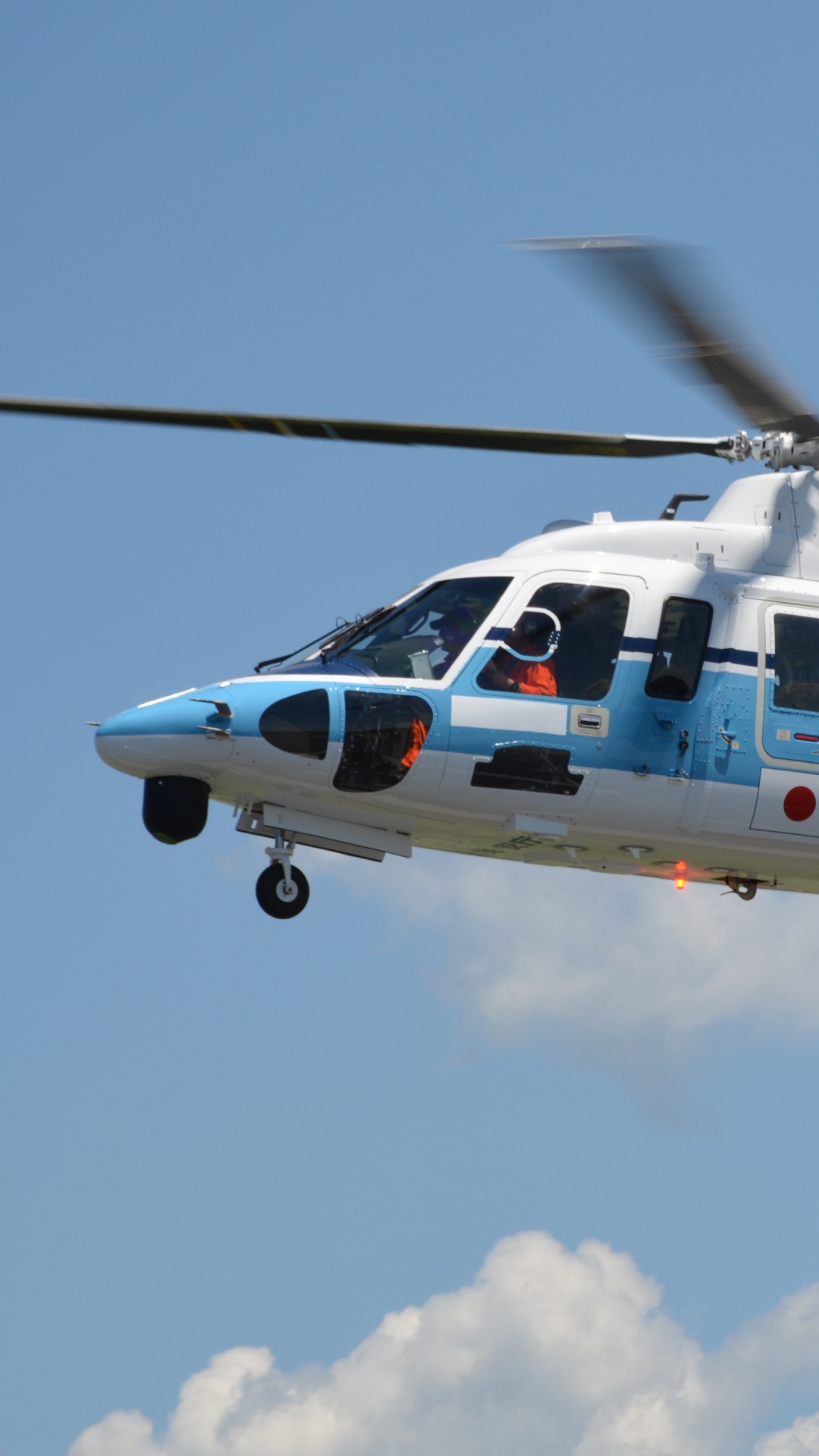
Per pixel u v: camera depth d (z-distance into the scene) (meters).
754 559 52.38
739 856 52.78
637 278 39.31
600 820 50.31
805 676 51.56
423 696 49.06
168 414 43.00
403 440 45.16
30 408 42.09
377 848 51.12
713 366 46.28
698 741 50.31
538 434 46.50
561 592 50.41
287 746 48.38
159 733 48.53
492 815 49.91
